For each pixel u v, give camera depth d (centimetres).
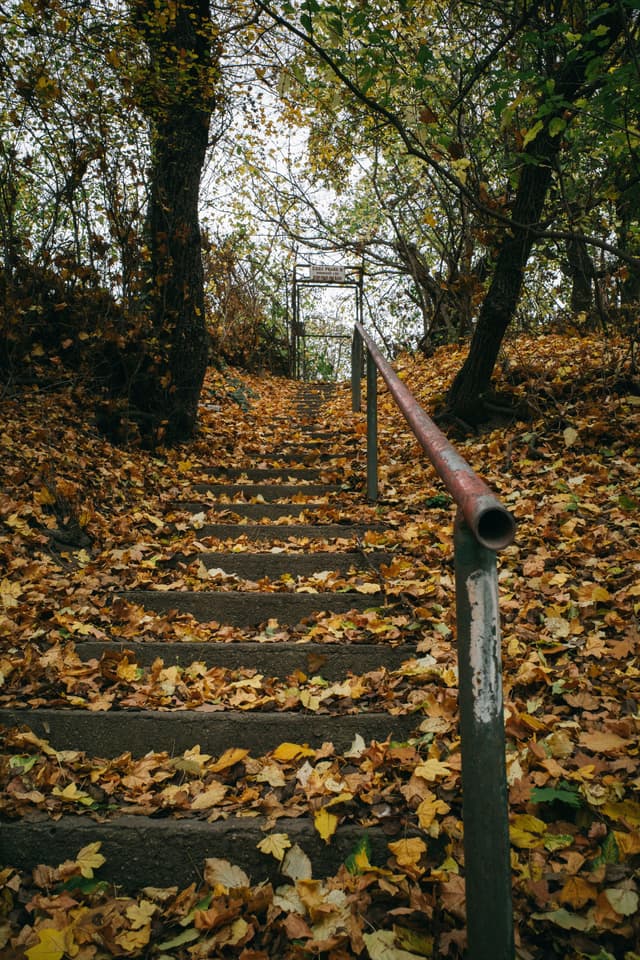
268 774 203
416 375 832
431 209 926
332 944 153
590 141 506
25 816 183
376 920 161
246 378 1082
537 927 158
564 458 439
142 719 220
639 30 415
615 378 502
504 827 120
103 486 414
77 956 151
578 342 659
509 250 530
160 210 535
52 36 483
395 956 151
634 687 226
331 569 341
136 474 453
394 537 357
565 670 239
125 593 304
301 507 426
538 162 446
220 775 206
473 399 545
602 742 200
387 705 232
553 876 166
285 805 192
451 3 595
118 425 516
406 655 257
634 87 348
